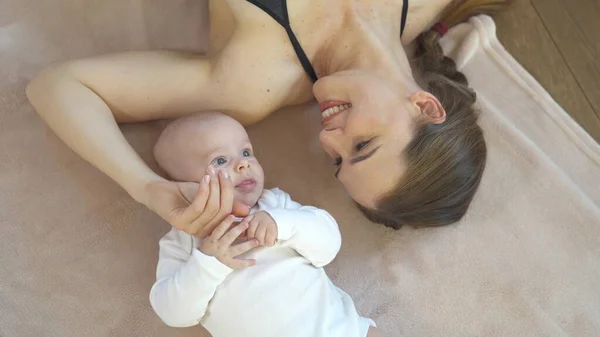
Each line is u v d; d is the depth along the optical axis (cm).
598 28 163
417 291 143
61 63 123
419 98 117
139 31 142
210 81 128
